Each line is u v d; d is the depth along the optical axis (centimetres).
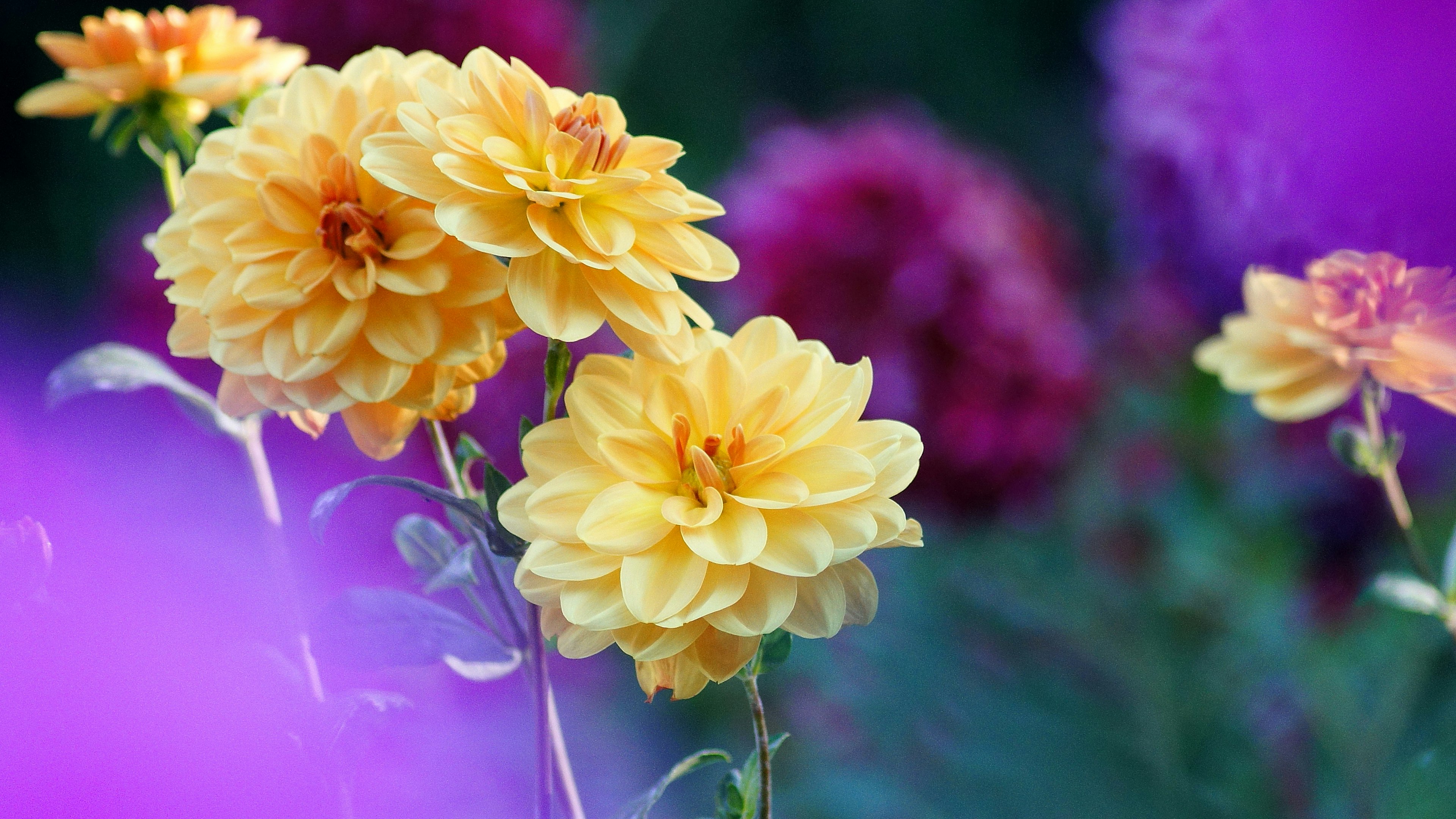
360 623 153
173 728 147
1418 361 161
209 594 160
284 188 149
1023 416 193
